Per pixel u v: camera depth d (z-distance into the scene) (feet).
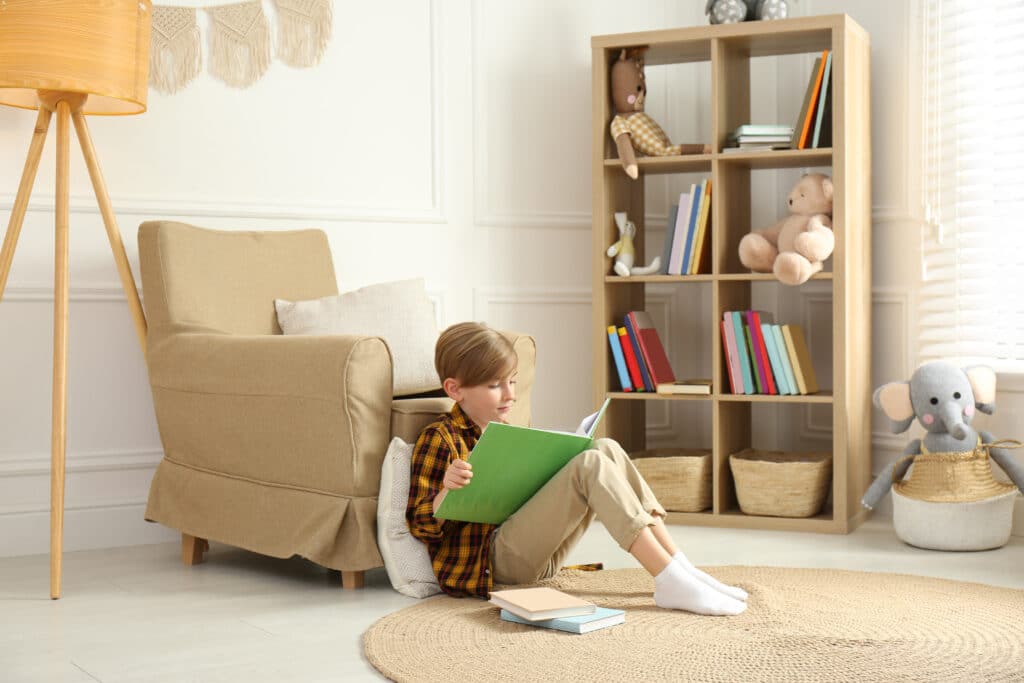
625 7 13.12
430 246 12.15
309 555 8.27
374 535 8.28
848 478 10.98
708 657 6.44
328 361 8.18
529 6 12.67
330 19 11.56
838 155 10.91
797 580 8.57
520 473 7.82
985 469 10.18
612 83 11.94
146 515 9.84
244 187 11.21
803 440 12.96
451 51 12.26
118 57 8.90
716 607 7.39
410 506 8.17
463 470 7.60
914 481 10.27
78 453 10.52
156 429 10.89
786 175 12.91
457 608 7.77
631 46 11.76
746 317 11.39
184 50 10.91
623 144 11.61
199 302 9.60
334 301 10.03
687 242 11.66
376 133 11.85
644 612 7.52
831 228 11.14
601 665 6.31
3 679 6.39
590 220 13.00
